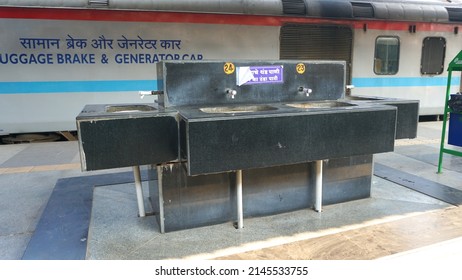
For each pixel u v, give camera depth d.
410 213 3.10
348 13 7.29
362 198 3.47
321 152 2.75
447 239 2.62
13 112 5.99
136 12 6.22
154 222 3.00
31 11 5.79
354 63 7.55
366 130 2.88
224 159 2.45
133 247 2.58
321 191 3.18
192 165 2.37
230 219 3.00
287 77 3.20
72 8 5.90
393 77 7.94
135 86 6.43
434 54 8.24
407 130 3.42
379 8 7.51
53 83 6.07
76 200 3.48
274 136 2.57
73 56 6.07
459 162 4.72
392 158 4.95
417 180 3.97
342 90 3.47
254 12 6.68
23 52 5.86
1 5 5.61
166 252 2.51
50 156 5.27
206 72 2.90
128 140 2.42
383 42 7.75
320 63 3.31
